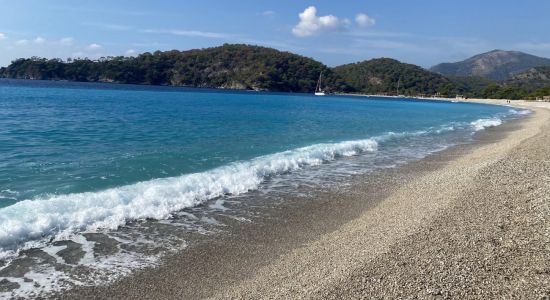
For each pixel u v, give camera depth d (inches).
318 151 777.6
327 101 3764.8
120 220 378.3
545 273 250.1
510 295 228.7
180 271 296.5
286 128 1210.0
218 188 500.4
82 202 405.7
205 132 1004.6
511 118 1974.7
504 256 276.1
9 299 247.3
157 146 759.7
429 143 1000.2
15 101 1713.8
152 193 452.8
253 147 812.6
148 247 332.5
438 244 303.0
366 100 4707.2
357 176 610.2
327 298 236.7
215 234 367.2
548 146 777.6
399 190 529.3
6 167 538.0
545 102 3907.5
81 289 265.4
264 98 3668.8
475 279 247.6
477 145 960.3
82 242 331.3
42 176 504.7
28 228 334.0
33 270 283.1
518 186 465.7
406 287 242.7
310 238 365.1
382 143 982.4
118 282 276.8
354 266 277.1
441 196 459.8
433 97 6589.6
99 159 617.3
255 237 364.5
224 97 3385.8
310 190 525.3
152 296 262.5
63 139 781.3
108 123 1072.2
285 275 285.3
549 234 307.1
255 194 497.0
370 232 360.8
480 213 373.4
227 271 298.8
